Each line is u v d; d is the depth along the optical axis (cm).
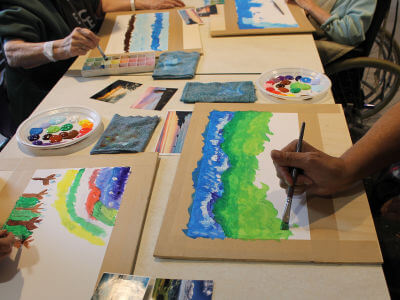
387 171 105
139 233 63
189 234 61
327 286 54
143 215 66
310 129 83
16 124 147
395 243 93
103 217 67
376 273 55
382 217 99
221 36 137
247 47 129
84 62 129
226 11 154
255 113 90
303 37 133
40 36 136
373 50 262
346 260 56
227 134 84
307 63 116
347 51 147
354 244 58
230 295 53
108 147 84
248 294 53
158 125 93
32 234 65
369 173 67
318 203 65
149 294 54
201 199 68
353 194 66
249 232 61
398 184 101
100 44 136
